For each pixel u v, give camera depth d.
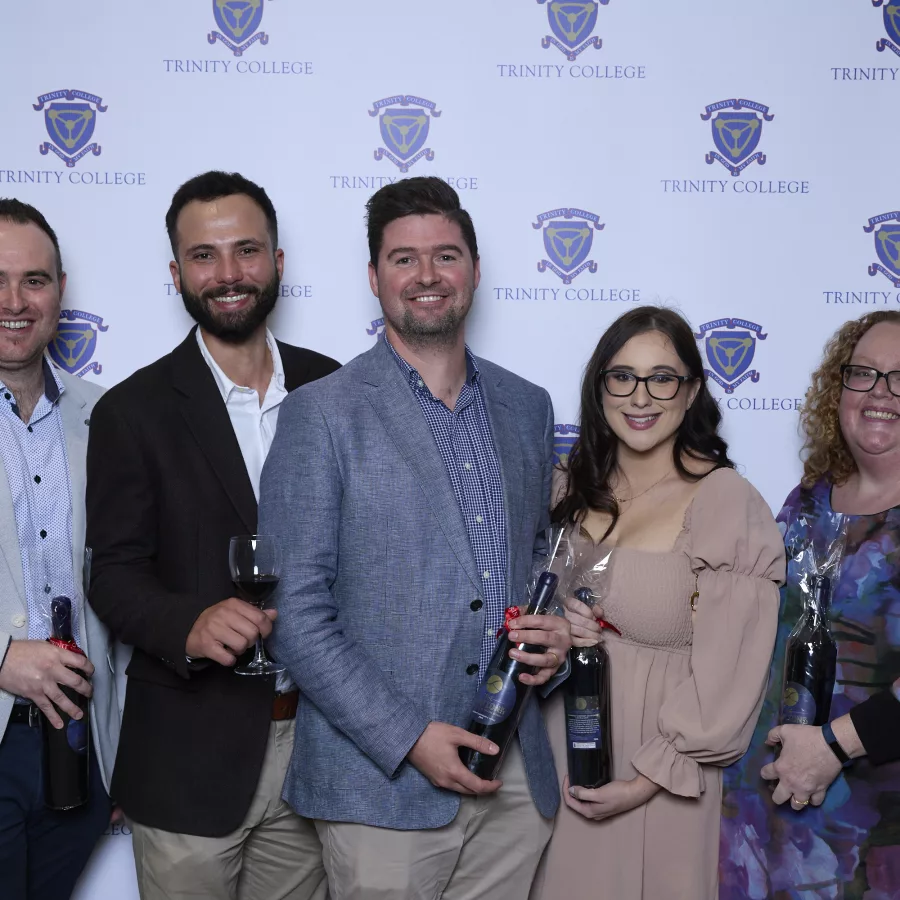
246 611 1.68
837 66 2.39
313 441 1.72
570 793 1.87
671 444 2.05
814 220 2.40
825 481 2.06
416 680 1.69
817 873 1.84
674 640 1.91
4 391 1.99
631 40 2.38
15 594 1.93
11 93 2.32
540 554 1.97
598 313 2.40
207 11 2.33
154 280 2.35
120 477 1.87
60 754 1.88
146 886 1.89
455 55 2.36
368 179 2.37
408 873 1.68
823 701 1.83
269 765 1.90
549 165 2.38
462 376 1.89
